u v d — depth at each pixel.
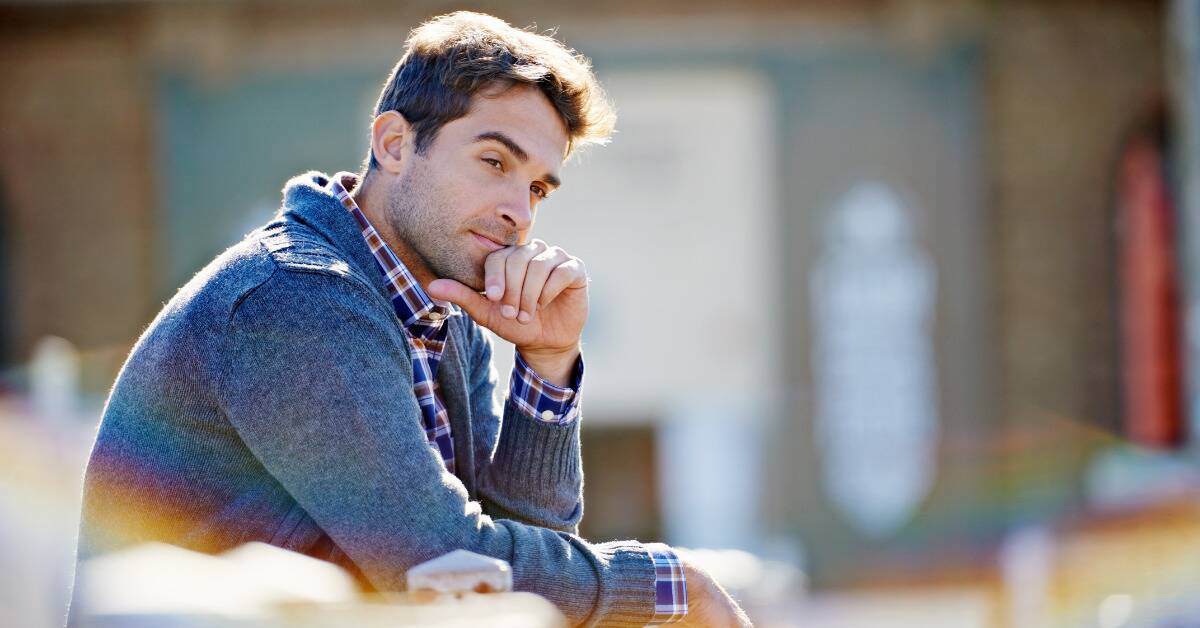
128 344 12.50
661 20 12.55
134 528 2.88
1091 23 12.79
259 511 2.86
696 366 12.95
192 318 2.85
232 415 2.79
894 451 12.77
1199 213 8.14
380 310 2.88
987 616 8.70
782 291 12.88
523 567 2.73
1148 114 12.81
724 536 12.71
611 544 2.95
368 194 3.23
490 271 3.11
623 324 12.97
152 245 12.55
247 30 12.41
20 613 5.89
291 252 2.89
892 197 12.90
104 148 12.52
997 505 12.30
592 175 12.93
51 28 12.43
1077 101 12.83
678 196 12.95
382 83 12.70
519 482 3.24
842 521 12.67
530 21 12.48
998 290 12.81
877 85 12.88
